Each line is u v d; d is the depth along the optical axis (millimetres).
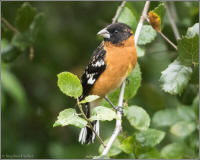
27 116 11891
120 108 8172
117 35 9023
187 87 9711
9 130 11719
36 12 10602
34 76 12266
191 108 9414
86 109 9352
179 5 10492
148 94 10758
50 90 12211
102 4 11820
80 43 12414
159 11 8398
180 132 9062
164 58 11133
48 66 12125
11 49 10828
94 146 11266
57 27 12367
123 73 8828
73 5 12359
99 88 9141
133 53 8844
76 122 6215
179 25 10289
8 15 11539
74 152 11336
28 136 11766
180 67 7602
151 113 10703
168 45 9977
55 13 12391
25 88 12195
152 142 7828
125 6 9711
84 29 12398
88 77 9281
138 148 7770
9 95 11789
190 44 7480
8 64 11562
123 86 8641
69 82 6387
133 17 9555
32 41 10711
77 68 12281
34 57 11828
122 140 8102
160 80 7582
